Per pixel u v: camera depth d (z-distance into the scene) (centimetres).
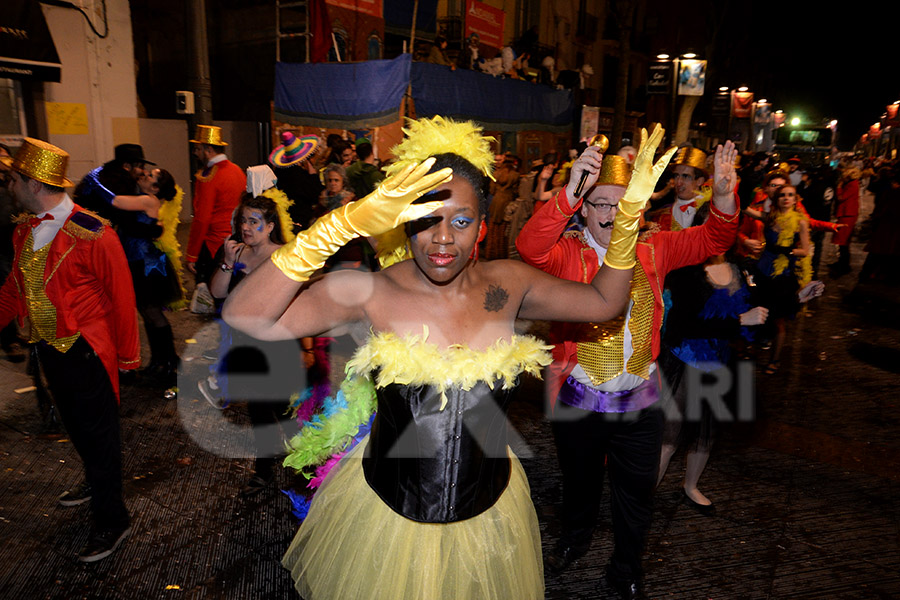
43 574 322
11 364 591
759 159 1476
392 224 161
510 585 201
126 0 1166
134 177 524
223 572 329
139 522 368
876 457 490
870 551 371
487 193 195
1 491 391
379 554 194
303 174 643
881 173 1206
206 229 608
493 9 1753
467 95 1308
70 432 324
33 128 1055
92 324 315
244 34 1475
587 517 328
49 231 306
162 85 1655
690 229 306
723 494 430
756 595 330
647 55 3284
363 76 1105
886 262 1168
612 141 1798
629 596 316
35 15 997
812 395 614
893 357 738
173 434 473
